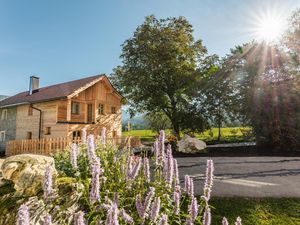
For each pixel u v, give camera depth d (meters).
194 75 22.88
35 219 2.63
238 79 16.16
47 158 3.42
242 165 9.45
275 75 14.52
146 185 3.34
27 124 20.52
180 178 7.41
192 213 2.46
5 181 3.16
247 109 14.59
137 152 11.91
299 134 12.74
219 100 17.66
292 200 5.09
